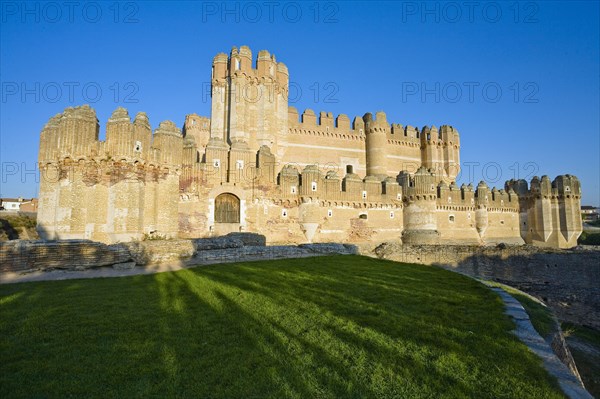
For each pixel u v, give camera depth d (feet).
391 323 29.58
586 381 52.60
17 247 53.57
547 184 200.44
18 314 31.60
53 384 19.39
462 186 191.52
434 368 21.43
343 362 22.26
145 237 86.22
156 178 90.17
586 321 91.35
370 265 70.64
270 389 19.15
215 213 130.72
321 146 216.54
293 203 145.79
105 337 26.25
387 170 230.48
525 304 38.81
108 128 83.82
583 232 238.48
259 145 186.19
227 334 27.12
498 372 20.77
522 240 203.82
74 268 58.18
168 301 37.06
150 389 18.99
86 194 82.48
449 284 48.49
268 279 51.11
